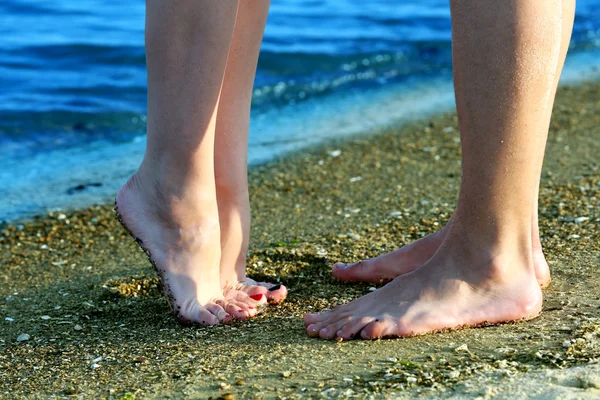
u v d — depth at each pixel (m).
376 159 4.43
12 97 5.86
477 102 1.85
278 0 9.71
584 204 3.23
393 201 3.61
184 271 2.27
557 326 1.95
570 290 2.24
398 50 7.65
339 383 1.70
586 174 3.74
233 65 2.33
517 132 1.86
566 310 2.08
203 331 2.16
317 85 6.59
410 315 1.96
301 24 8.52
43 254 3.24
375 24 8.65
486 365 1.72
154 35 2.04
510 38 1.79
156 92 2.12
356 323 1.98
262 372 1.80
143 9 8.74
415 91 6.33
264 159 4.52
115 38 7.45
